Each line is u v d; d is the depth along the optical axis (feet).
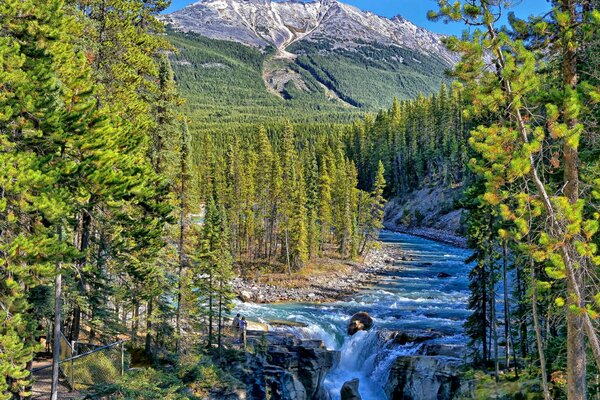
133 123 81.66
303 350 104.63
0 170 40.96
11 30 52.16
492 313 75.66
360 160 442.50
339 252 246.27
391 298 167.84
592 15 35.14
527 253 37.81
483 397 68.18
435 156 362.74
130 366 80.23
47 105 48.62
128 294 82.43
